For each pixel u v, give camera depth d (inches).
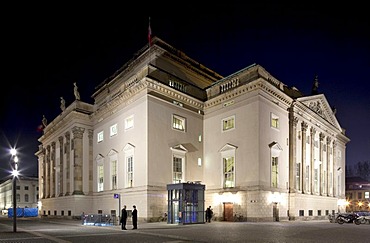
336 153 2172.7
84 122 1795.0
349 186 3565.5
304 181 1598.2
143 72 1423.5
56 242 652.7
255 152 1325.0
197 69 1785.2
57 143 2087.8
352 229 939.3
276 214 1373.0
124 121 1498.5
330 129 2034.9
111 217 1160.8
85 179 1742.1
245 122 1392.7
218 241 644.7
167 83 1470.2
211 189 1488.7
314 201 1685.5
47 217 2062.0
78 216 1670.8
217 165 1489.9
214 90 1590.8
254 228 952.9
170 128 1427.2
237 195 1353.3
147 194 1275.8
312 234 778.8
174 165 1421.0
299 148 1606.8
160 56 1615.4
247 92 1402.6
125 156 1456.7
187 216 1151.6
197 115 1574.8
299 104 1609.3
